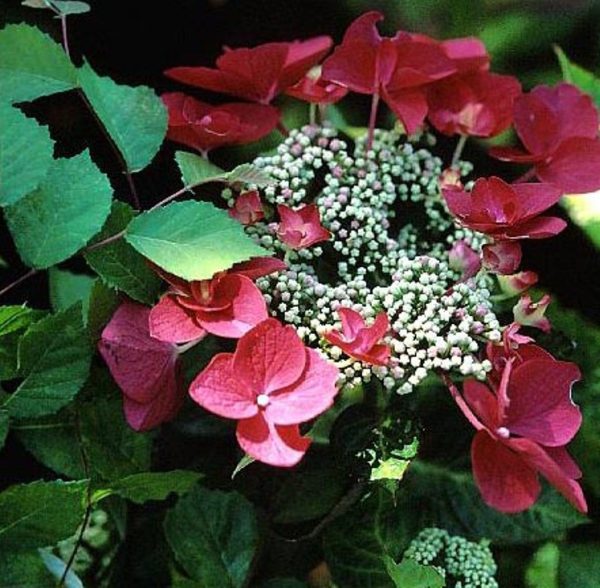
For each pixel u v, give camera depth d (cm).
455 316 50
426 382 54
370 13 55
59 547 55
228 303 49
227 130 53
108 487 50
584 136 54
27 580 49
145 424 50
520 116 55
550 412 49
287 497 53
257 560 54
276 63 54
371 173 53
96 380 52
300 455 46
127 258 50
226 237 49
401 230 55
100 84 53
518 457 48
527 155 54
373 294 50
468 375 49
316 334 50
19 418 50
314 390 47
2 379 49
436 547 53
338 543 53
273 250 52
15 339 49
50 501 48
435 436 54
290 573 54
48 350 49
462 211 51
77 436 52
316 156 54
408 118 54
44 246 49
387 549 53
